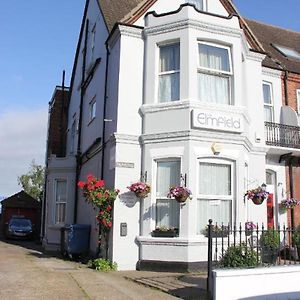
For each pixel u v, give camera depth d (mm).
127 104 12391
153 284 8930
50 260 13914
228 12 14336
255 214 13141
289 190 15578
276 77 16406
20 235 28469
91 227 14320
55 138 24391
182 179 11523
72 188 18656
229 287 7289
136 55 12750
